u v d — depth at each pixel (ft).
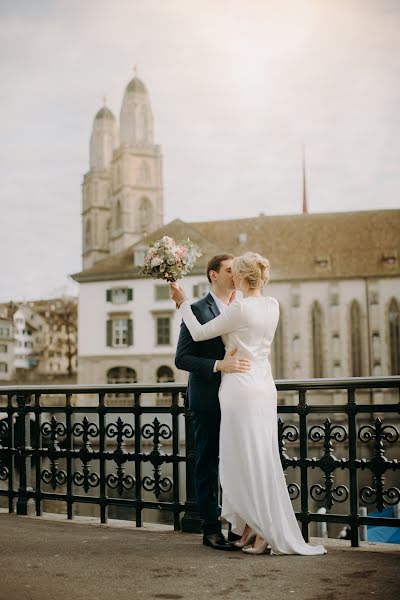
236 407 16.69
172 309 183.83
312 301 190.49
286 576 14.79
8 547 17.81
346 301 189.37
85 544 18.16
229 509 16.88
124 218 353.92
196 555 16.81
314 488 18.15
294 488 18.43
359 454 121.70
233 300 18.19
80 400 171.22
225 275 18.06
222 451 16.84
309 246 200.13
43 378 262.67
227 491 16.72
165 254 17.37
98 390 21.34
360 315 188.96
